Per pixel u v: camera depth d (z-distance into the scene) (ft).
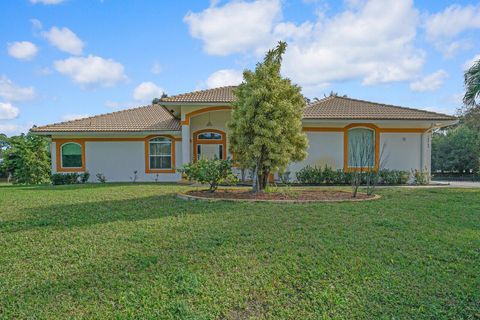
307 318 12.39
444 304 13.41
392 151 63.93
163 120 73.46
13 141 85.05
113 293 13.93
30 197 40.60
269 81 39.55
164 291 14.05
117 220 26.55
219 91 66.95
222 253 18.33
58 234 22.48
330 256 17.87
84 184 60.70
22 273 16.06
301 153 42.01
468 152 104.99
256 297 13.83
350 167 62.13
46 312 12.61
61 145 67.56
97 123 70.33
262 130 38.70
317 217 27.04
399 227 23.98
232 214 28.35
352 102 70.90
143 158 68.44
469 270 16.47
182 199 37.60
